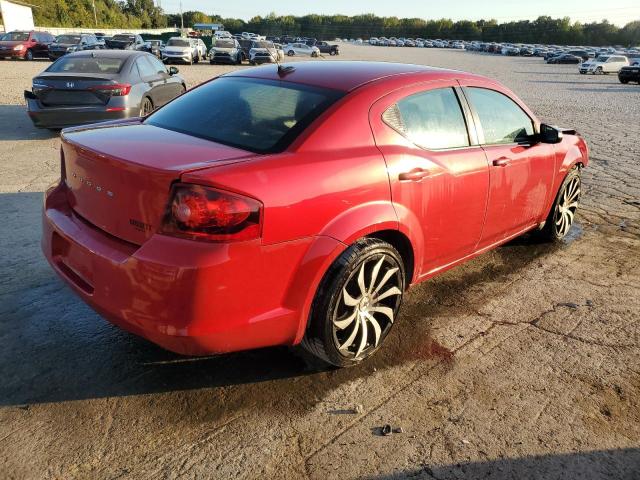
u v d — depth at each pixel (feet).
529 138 13.60
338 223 8.44
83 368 9.32
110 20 298.15
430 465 7.58
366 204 8.91
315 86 9.94
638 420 8.71
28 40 89.15
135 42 102.22
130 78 28.40
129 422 8.13
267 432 8.07
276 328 8.14
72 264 8.77
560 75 118.73
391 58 157.28
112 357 9.67
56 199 9.84
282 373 9.46
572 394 9.27
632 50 262.67
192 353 7.68
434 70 11.53
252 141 8.84
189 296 7.18
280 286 7.98
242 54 111.96
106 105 26.91
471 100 11.82
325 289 8.52
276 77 10.64
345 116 9.16
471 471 7.51
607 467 7.70
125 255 7.73
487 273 14.14
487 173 11.66
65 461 7.36
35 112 26.61
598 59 134.92
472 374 9.72
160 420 8.20
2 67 72.08
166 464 7.39
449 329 11.25
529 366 10.03
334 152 8.77
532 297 12.86
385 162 9.27
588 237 17.07
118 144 8.55
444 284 13.39
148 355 9.78
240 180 7.40
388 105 9.84
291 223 7.83
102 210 8.32
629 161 28.50
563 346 10.76
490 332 11.19
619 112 51.57
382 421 8.42
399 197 9.51
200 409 8.48
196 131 9.56
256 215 7.43
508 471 7.54
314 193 8.12
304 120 9.00
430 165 10.12
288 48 164.66
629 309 12.42
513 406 8.91
